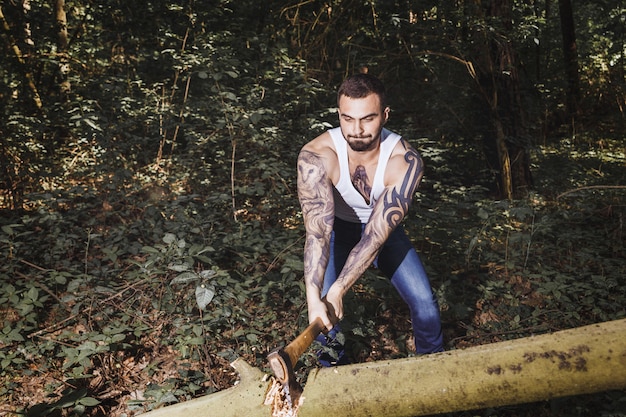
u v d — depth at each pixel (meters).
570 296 5.12
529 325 4.63
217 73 6.71
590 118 13.92
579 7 16.78
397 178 3.06
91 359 4.06
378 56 8.18
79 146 7.89
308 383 2.24
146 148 8.02
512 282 5.28
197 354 4.11
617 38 17.06
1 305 4.57
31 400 3.78
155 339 4.25
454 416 3.62
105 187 6.54
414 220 5.83
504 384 2.07
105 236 5.66
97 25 9.51
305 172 3.07
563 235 6.05
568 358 2.02
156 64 9.00
